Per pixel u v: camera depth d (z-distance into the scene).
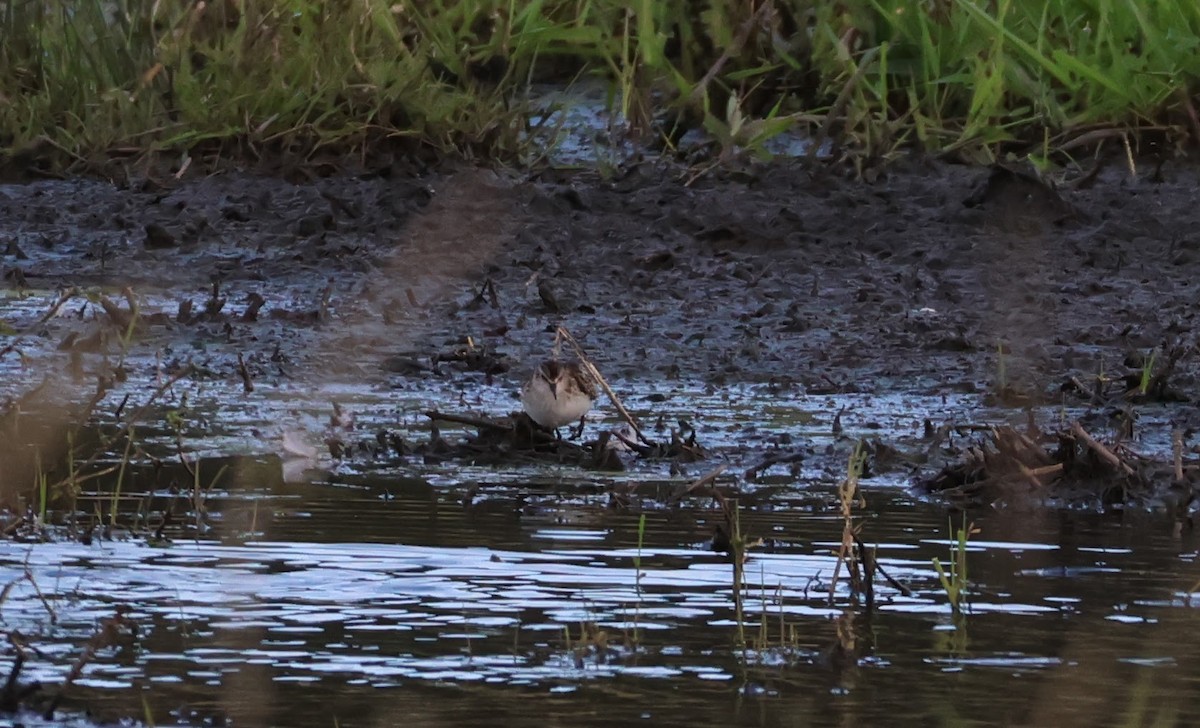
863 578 9.02
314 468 11.73
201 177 22.33
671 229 20.14
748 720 6.83
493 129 22.75
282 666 7.43
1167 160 22.33
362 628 7.98
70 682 7.13
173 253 19.61
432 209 20.56
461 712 6.88
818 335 16.42
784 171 21.81
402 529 9.98
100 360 15.26
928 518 10.55
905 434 12.95
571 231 20.00
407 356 15.67
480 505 10.68
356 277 18.77
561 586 8.78
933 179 21.66
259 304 16.91
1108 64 23.42
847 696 7.12
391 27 23.78
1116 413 13.43
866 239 19.80
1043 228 20.00
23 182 22.39
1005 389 14.21
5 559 9.22
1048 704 7.01
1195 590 8.84
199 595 8.55
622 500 10.73
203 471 11.58
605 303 17.59
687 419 13.44
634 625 8.11
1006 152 22.83
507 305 17.48
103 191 21.83
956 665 7.57
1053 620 8.28
